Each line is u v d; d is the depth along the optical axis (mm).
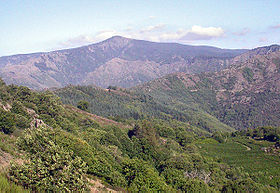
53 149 14555
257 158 80812
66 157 14469
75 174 14242
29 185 12195
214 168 56844
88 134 46781
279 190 53062
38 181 12484
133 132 69812
